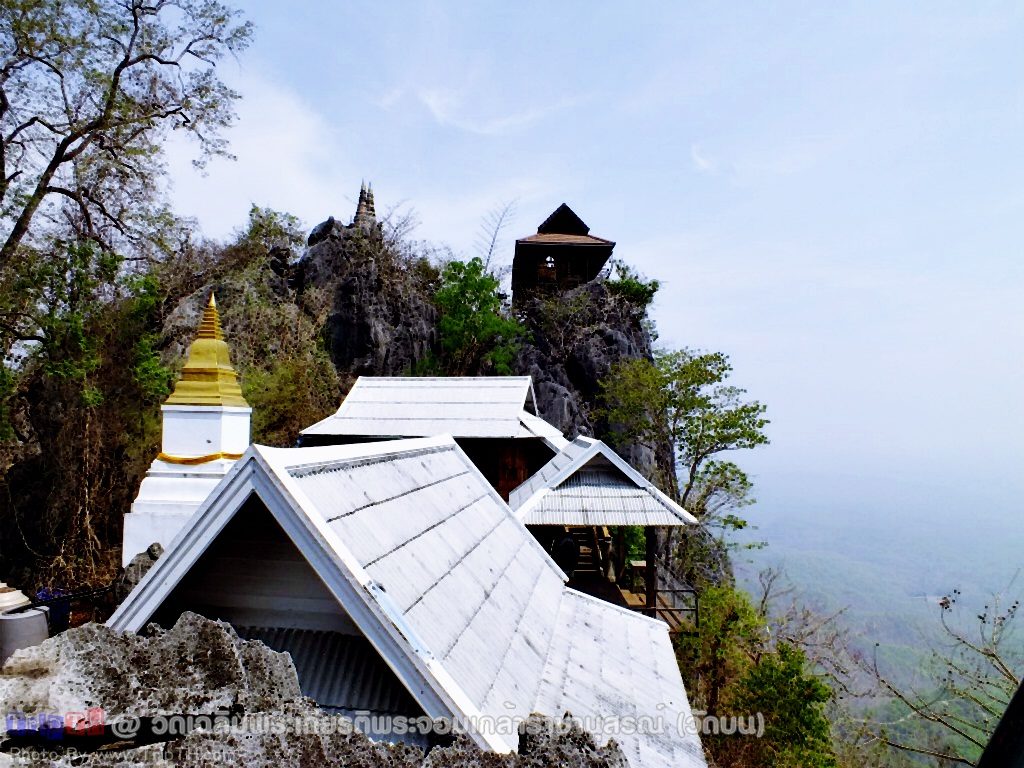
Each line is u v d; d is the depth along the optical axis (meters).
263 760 1.89
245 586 4.95
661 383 24.59
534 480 15.69
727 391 24.17
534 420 20.55
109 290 20.14
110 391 18.66
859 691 16.89
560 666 5.77
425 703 3.82
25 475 17.97
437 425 18.22
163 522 10.42
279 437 21.67
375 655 4.62
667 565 22.05
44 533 17.05
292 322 24.55
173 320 21.55
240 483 4.19
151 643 2.29
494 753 2.14
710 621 14.55
